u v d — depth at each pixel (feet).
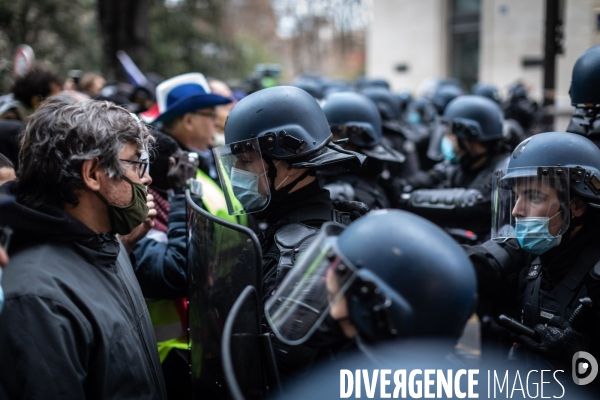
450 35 52.70
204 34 50.42
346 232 4.17
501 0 42.75
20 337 4.67
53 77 11.66
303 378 4.93
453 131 11.78
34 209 5.13
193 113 9.80
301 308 4.25
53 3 28.48
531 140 6.17
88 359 4.98
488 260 6.48
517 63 42.65
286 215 6.15
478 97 11.98
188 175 7.98
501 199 6.28
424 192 9.31
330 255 4.08
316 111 6.30
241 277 5.21
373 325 3.85
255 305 4.75
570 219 5.90
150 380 5.56
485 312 7.92
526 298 6.21
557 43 14.96
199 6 50.47
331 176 9.61
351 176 9.65
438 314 3.80
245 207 6.15
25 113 11.32
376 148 10.16
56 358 4.69
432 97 27.02
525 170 5.92
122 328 5.28
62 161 5.09
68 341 4.77
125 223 5.44
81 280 5.14
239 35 67.00
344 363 4.42
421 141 18.42
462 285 3.87
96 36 38.04
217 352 5.49
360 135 10.04
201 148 10.00
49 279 4.88
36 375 4.63
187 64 50.01
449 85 29.12
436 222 9.18
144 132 5.59
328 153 6.15
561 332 5.65
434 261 3.84
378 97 18.19
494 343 7.72
